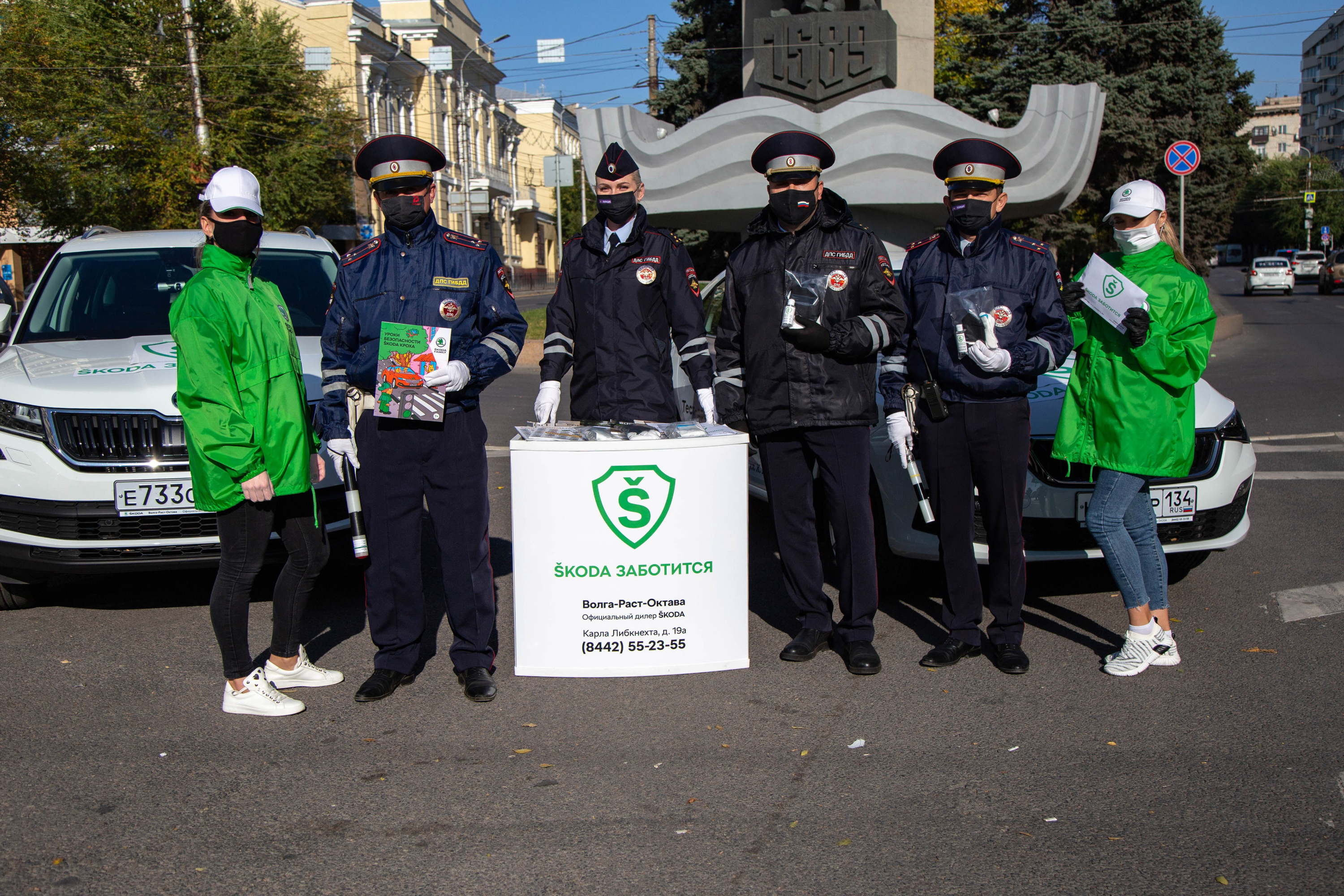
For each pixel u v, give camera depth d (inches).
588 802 131.3
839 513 175.2
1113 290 162.1
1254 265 1672.0
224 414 147.6
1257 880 111.8
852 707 159.8
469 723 156.0
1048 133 646.5
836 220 171.5
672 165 670.5
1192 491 200.2
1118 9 1192.8
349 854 119.8
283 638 167.2
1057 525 196.9
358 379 164.1
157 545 195.8
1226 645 183.2
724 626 172.9
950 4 1264.8
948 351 170.1
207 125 1182.3
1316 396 489.4
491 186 2348.7
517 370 714.8
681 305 176.7
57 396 196.7
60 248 269.3
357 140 1385.3
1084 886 111.4
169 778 138.8
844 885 112.4
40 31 1111.6
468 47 2250.2
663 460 167.2
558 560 169.6
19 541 195.5
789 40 669.3
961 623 178.2
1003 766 139.3
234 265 151.4
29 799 133.2
